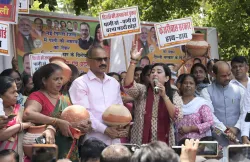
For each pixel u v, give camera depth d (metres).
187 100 7.36
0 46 7.79
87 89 6.45
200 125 7.11
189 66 11.14
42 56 9.02
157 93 6.48
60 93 6.43
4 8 7.75
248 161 4.19
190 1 14.65
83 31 10.95
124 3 17.28
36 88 6.18
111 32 9.12
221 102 7.91
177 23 9.86
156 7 14.76
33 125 5.88
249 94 7.63
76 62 10.88
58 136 5.94
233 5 13.72
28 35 10.36
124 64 11.34
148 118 6.70
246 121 7.48
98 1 16.95
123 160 4.19
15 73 7.29
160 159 3.40
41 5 12.89
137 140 6.73
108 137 6.29
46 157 4.83
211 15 15.14
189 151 3.81
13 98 5.81
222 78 7.87
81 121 5.85
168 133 6.70
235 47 14.63
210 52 12.27
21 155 5.80
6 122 5.48
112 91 6.59
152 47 11.69
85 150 5.11
